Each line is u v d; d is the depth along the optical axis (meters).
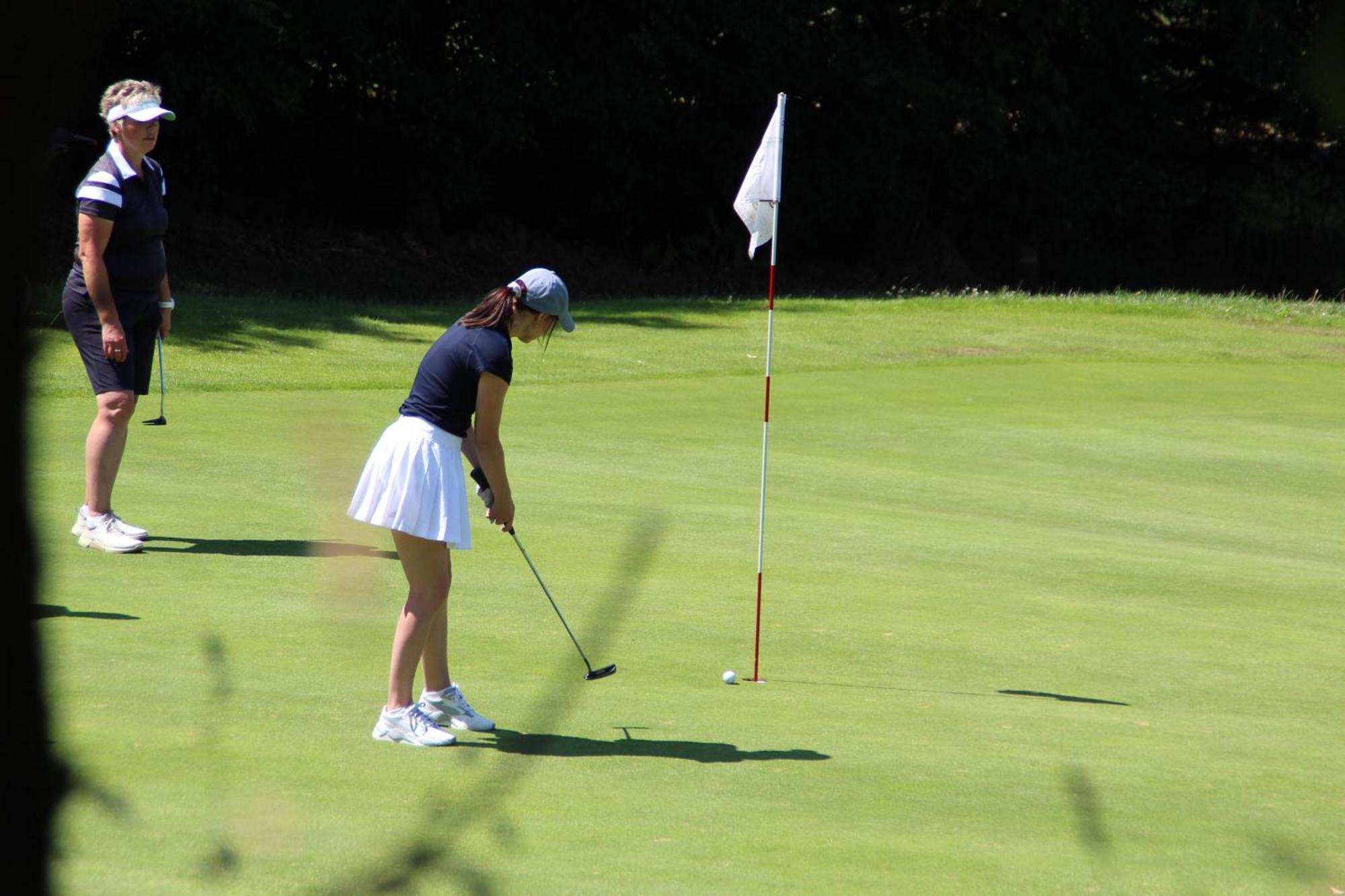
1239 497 33.38
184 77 74.69
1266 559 26.38
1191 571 24.17
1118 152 108.44
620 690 15.16
